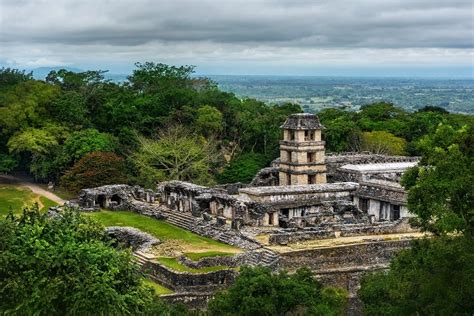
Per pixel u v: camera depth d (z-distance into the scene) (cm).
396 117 17812
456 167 4691
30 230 4419
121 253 4662
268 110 16925
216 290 6650
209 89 17988
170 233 8531
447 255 4500
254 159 13875
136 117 14400
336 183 9675
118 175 11456
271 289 4984
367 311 5103
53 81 16512
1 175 14050
